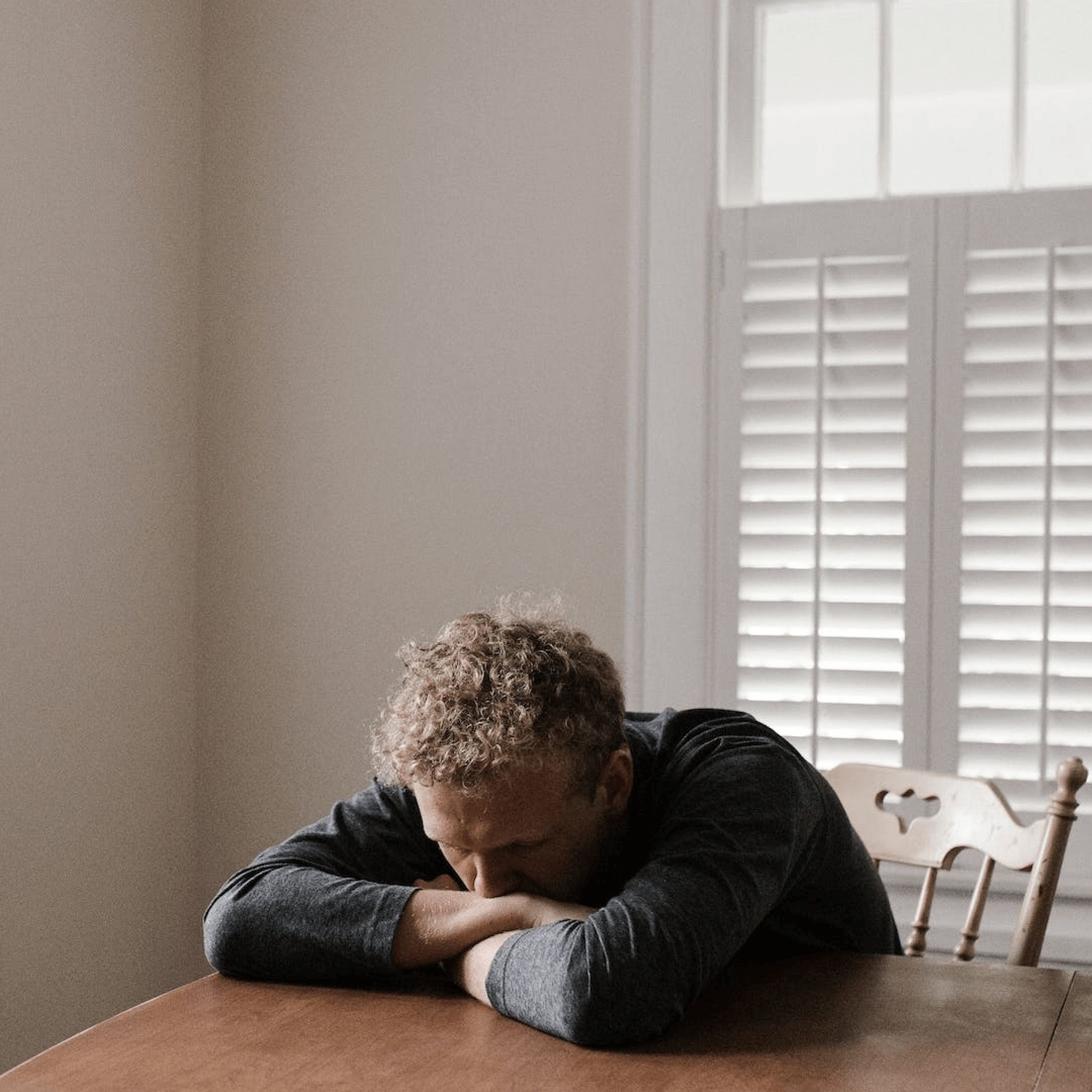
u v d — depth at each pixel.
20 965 2.19
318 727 2.63
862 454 2.39
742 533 2.45
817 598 2.39
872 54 2.47
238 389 2.68
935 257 2.36
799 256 2.42
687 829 1.18
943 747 2.34
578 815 1.16
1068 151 2.39
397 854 1.38
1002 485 2.33
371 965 1.20
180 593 2.63
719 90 2.49
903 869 2.34
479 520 2.57
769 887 1.16
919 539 2.35
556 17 2.54
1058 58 2.40
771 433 2.43
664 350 2.48
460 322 2.58
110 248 2.42
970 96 2.43
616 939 1.06
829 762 2.39
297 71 2.66
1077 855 2.27
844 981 1.24
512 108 2.56
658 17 2.49
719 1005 1.17
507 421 2.56
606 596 2.51
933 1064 1.02
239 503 2.67
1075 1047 1.06
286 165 2.66
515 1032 1.09
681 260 2.47
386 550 2.61
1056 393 2.30
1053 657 2.30
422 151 2.60
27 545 2.20
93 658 2.37
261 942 1.22
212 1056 1.03
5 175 2.15
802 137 2.51
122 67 2.44
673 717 1.39
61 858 2.29
